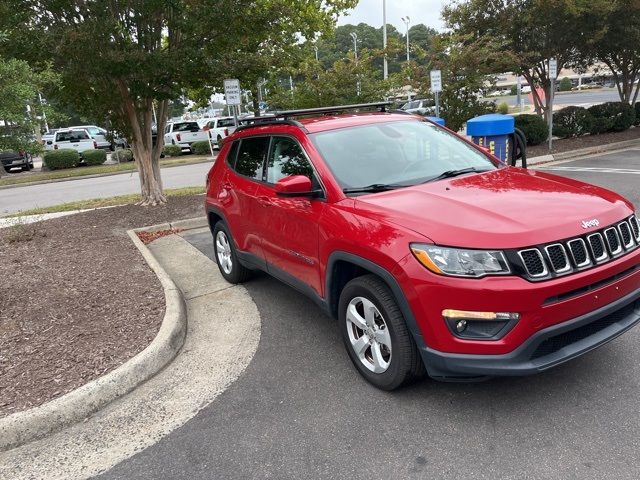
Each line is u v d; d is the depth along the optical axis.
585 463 2.68
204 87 11.15
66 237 8.56
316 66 13.96
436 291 2.91
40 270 6.54
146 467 2.97
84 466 3.03
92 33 7.99
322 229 3.74
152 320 4.69
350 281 3.54
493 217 3.07
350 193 3.75
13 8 8.24
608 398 3.19
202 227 9.23
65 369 3.91
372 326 3.46
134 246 7.63
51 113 11.44
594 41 14.86
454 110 14.52
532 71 17.30
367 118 4.65
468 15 15.72
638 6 14.40
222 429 3.26
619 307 3.10
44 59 8.75
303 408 3.40
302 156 4.22
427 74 14.45
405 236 3.09
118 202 12.48
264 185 4.74
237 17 9.04
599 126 17.38
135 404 3.61
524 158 7.12
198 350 4.38
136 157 10.81
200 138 29.78
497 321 2.84
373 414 3.25
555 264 2.87
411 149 4.30
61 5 8.52
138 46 9.12
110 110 10.11
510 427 3.01
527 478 2.61
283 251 4.41
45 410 3.38
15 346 4.36
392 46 14.68
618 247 3.15
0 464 3.09
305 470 2.82
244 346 4.39
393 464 2.80
